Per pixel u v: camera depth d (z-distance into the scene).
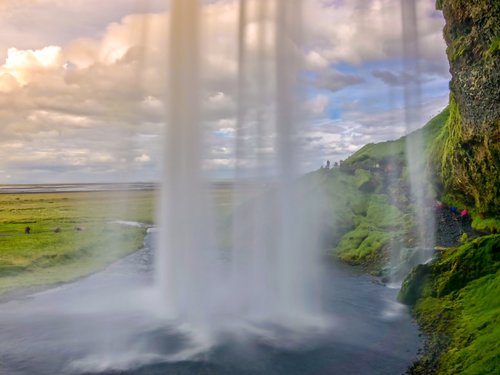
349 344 23.22
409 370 20.17
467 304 26.22
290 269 32.03
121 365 20.73
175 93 28.48
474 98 42.94
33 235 68.81
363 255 50.78
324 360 21.28
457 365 19.31
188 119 28.66
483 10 41.38
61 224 87.56
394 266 43.16
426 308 27.98
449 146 57.66
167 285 28.80
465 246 31.30
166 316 27.34
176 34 28.17
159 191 29.80
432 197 63.19
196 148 28.83
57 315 29.00
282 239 32.38
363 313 28.56
